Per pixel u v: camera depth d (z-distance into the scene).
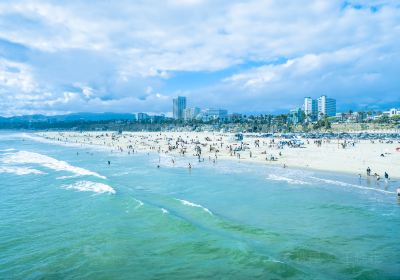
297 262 24.02
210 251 26.50
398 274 21.89
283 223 32.75
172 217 34.75
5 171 72.50
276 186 50.72
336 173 60.94
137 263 24.84
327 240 27.98
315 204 39.34
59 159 99.19
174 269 23.78
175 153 107.88
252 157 88.50
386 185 49.00
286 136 167.00
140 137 199.00
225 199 43.47
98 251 27.00
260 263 23.62
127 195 46.38
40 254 26.58
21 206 41.31
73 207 40.66
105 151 125.44
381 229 30.25
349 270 22.50
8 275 23.30
